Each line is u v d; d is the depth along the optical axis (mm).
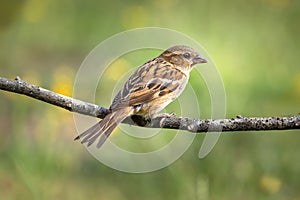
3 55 17125
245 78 14984
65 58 17016
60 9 18109
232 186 11539
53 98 8031
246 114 14023
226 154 12117
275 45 16188
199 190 11031
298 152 12500
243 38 16422
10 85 7898
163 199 11477
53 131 12422
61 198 11625
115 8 18094
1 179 11906
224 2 17516
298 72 15250
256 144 12617
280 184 11656
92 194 11789
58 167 11875
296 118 8023
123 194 11773
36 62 16906
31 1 17875
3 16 17516
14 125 13117
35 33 17703
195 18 17125
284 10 17219
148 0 17969
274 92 14680
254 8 17359
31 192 11422
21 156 11703
